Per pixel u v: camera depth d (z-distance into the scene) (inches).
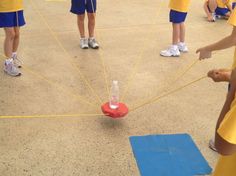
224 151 34.5
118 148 85.5
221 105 107.7
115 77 122.9
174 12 138.3
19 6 114.3
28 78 118.5
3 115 96.5
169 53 143.3
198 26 186.9
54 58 136.2
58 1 222.4
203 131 94.0
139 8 213.9
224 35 174.2
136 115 100.0
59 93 110.0
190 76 126.4
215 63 138.6
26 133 89.5
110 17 192.4
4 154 81.5
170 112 102.5
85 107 102.9
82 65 131.3
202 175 77.3
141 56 142.6
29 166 78.2
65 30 168.7
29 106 101.7
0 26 112.9
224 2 196.7
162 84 119.4
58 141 87.2
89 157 82.0
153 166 79.4
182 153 84.4
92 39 148.9
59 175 75.9
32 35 158.9
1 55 134.4
